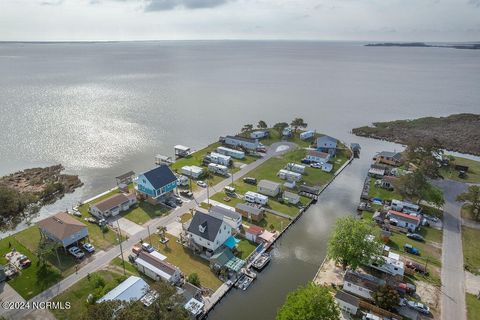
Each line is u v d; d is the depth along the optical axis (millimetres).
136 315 32062
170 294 36375
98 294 43625
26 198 73688
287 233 63656
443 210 71875
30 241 58469
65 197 77938
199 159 97625
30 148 106250
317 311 35656
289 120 146000
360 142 121125
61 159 99250
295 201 73375
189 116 147250
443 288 48531
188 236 57531
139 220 65438
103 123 132500
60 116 140000
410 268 52594
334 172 91812
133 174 84625
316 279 50562
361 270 51656
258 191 78125
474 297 46875
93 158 100438
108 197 75188
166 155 103812
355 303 43719
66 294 45719
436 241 60531
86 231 57688
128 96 184375
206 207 70500
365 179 88625
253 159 98812
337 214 71188
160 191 72000
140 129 127500
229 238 58062
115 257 54062
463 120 139875
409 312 43562
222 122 140000
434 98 192125
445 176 89312
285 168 91438
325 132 131500
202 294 46688
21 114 141500
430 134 125750
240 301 46594
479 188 69000
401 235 62250
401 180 76062
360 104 176875
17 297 45188
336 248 49938
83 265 51906
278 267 53875
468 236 62219
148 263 50438
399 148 114562
